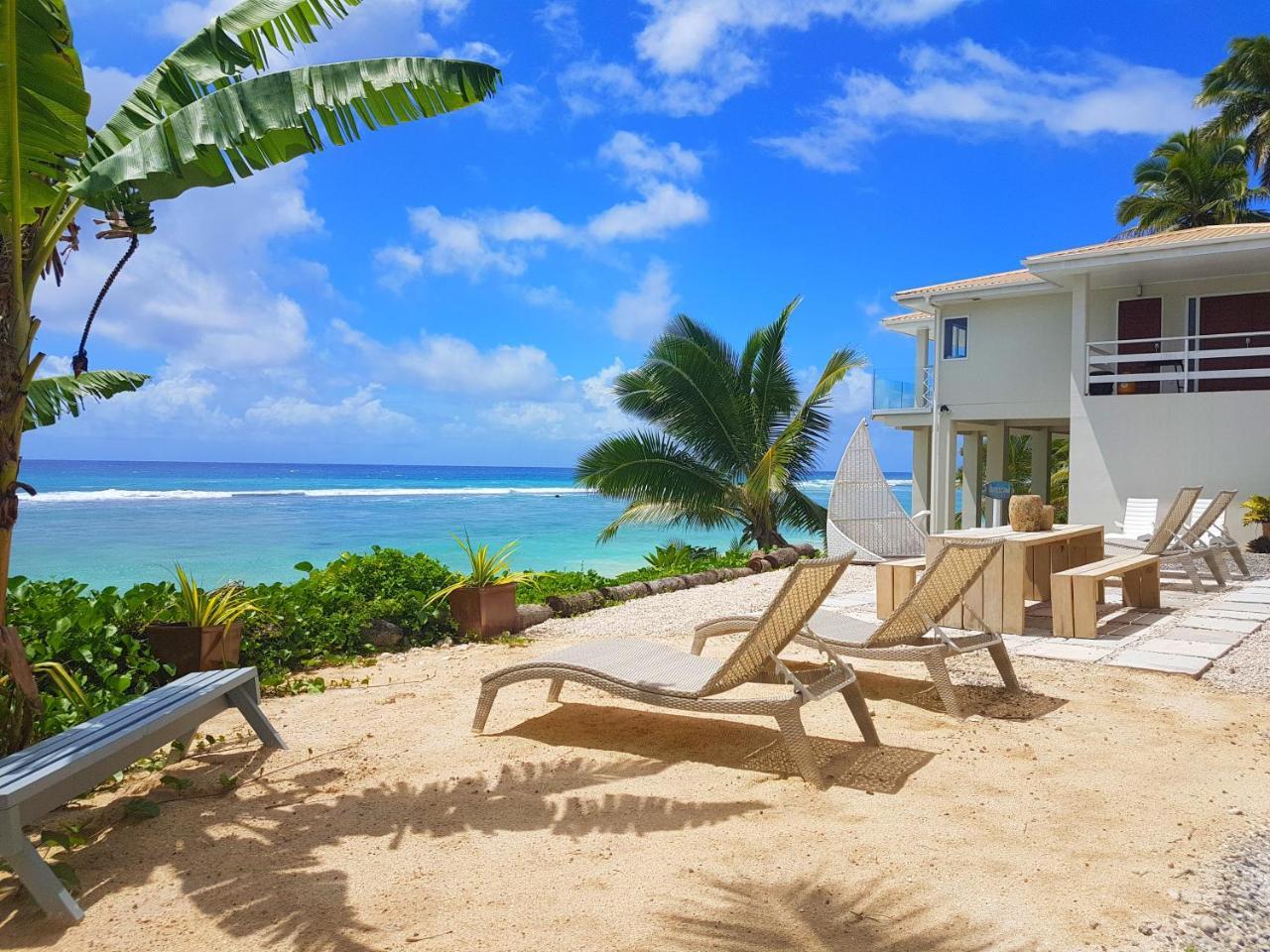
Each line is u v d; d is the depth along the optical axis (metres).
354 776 3.79
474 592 7.39
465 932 2.43
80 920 2.51
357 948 2.34
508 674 4.44
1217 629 7.30
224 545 22.73
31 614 5.10
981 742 4.30
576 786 3.65
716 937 2.39
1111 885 2.72
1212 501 9.85
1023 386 18.12
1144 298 17.11
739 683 3.99
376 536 26.19
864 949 2.33
